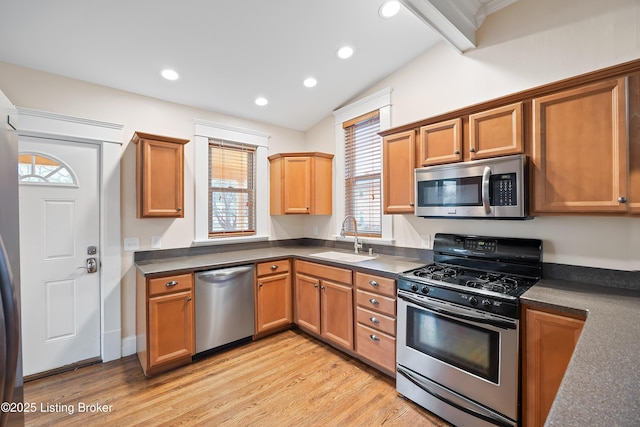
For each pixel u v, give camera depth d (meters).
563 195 1.64
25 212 2.27
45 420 1.83
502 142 1.86
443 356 1.83
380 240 3.01
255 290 2.89
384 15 2.12
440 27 2.06
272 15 2.02
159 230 2.84
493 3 2.15
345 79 2.92
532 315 1.51
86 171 2.51
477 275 2.04
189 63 2.41
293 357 2.61
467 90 2.34
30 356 2.29
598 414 0.63
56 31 1.94
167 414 1.88
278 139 3.75
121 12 1.85
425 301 1.91
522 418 1.55
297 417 1.86
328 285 2.72
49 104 2.31
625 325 1.17
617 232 1.72
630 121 1.44
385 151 2.57
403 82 2.77
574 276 1.86
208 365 2.47
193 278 2.50
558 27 1.91
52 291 2.37
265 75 2.71
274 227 3.71
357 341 2.46
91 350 2.53
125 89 2.64
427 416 1.87
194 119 3.07
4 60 2.13
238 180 3.44
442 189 2.13
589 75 1.53
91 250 2.54
